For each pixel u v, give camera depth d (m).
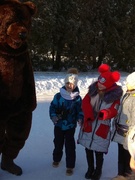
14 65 2.53
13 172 3.11
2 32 2.41
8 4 2.47
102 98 2.94
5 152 3.02
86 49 13.14
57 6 12.38
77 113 3.15
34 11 2.63
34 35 11.68
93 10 13.48
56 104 3.16
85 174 3.15
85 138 3.02
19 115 2.83
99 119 2.96
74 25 12.58
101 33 13.78
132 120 2.78
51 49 12.30
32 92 2.79
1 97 2.58
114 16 13.94
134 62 14.52
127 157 2.83
